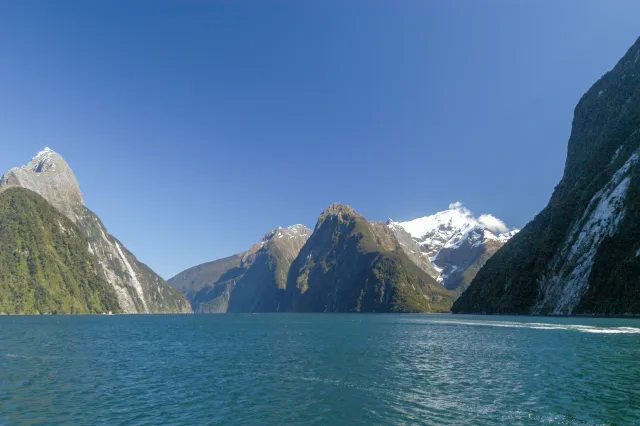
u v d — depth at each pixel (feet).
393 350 232.12
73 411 113.80
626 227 517.14
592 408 111.45
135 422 104.73
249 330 424.05
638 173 547.08
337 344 268.41
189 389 138.00
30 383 147.23
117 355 218.18
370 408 114.42
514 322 442.91
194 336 342.44
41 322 548.72
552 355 197.16
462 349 230.07
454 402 119.14
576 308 527.40
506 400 120.26
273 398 125.80
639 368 163.73
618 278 488.85
